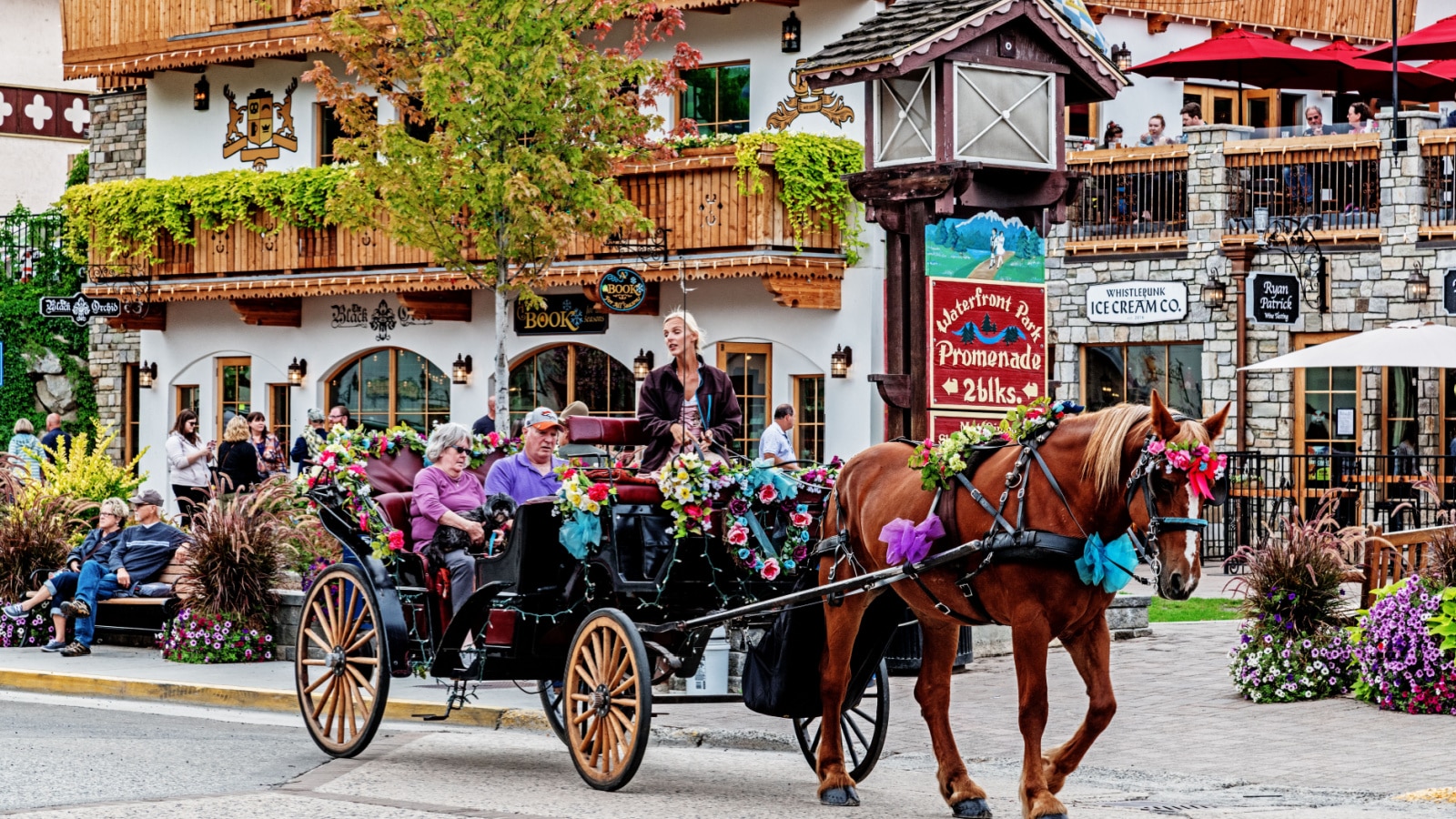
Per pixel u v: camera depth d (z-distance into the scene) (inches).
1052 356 1811.0
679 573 738.2
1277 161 1705.2
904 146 1115.9
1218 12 1975.9
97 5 2150.6
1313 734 828.6
